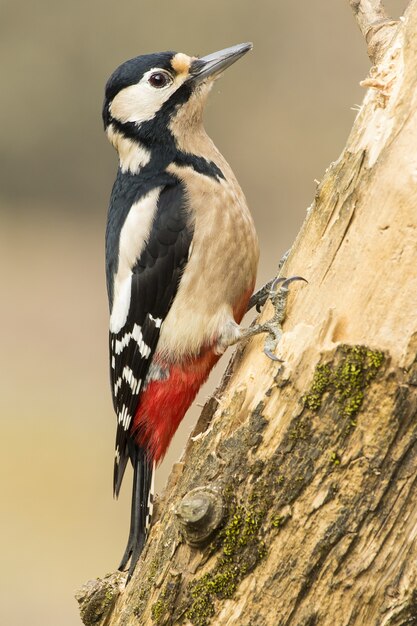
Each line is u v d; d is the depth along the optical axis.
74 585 19.19
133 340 10.09
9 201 36.69
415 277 7.21
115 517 21.52
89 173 36.81
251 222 9.99
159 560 8.09
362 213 7.53
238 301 9.84
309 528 7.37
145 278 9.90
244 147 33.97
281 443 7.50
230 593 7.60
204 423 8.75
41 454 23.98
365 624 7.31
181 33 35.12
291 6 33.75
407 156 7.34
